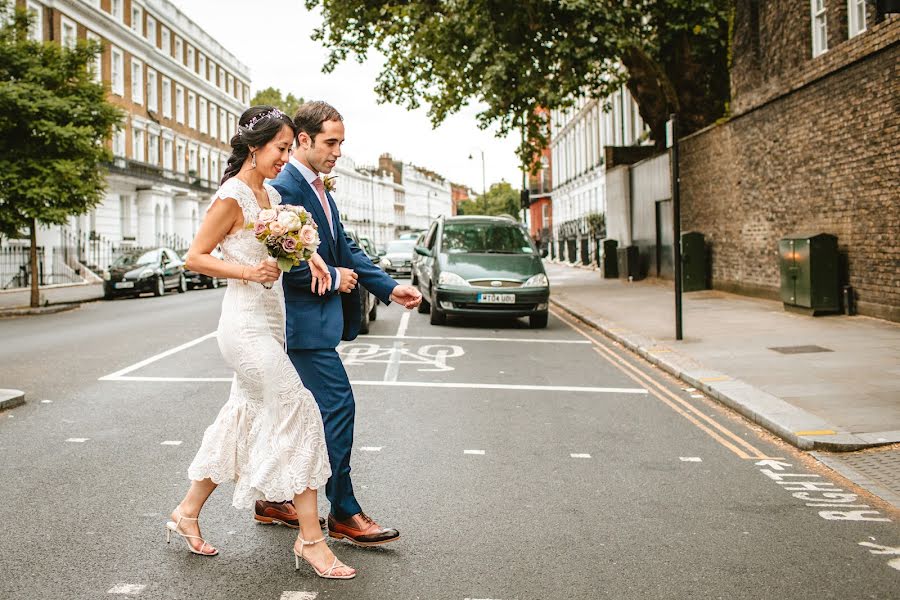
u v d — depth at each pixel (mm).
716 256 19312
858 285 12406
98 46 19828
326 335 3676
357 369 9367
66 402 7301
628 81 22828
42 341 12453
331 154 3770
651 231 24344
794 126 14523
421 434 6125
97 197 19656
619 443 5891
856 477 4980
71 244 34000
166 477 4910
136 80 44438
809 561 3631
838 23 12875
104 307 20812
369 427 6355
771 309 14469
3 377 8750
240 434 3572
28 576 3381
